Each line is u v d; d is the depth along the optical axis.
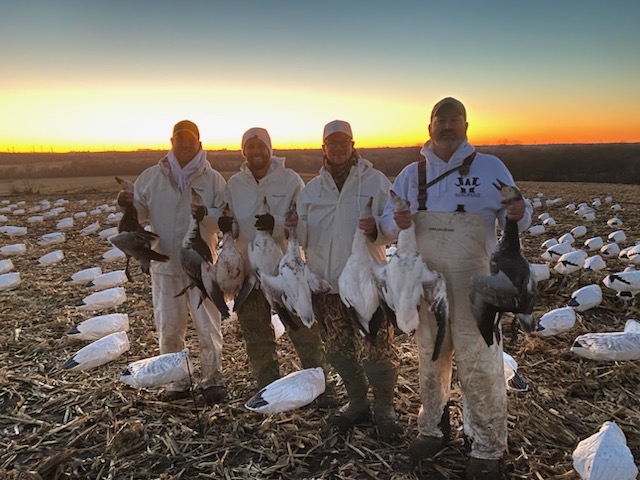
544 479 2.35
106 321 3.68
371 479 2.43
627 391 3.21
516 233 2.08
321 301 2.68
